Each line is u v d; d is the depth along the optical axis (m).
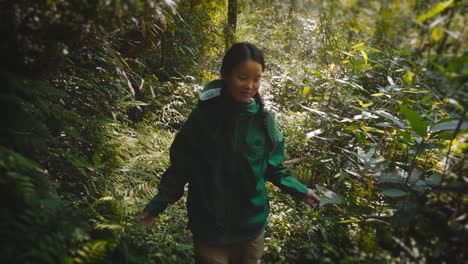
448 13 1.46
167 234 2.56
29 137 1.81
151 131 3.86
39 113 2.07
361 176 2.98
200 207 2.07
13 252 1.48
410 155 2.84
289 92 5.25
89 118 3.14
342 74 3.96
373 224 2.55
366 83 4.36
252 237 2.10
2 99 1.63
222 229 2.04
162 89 4.60
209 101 2.10
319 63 5.27
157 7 1.92
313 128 3.77
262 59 2.03
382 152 3.23
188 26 4.95
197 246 2.10
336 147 3.59
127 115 4.10
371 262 1.72
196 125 2.09
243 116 2.07
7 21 1.55
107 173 2.88
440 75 1.54
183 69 5.14
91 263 1.60
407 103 3.00
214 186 2.04
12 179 1.63
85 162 2.60
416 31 1.48
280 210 3.06
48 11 1.58
